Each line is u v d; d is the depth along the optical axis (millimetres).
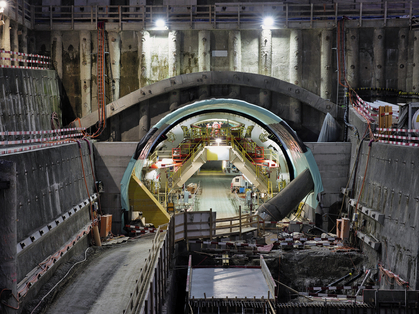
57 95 22703
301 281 18484
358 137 21047
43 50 23391
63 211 15594
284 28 23312
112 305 11531
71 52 23422
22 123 17594
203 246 19688
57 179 15320
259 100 23375
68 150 17125
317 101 22859
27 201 12312
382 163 17375
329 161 22312
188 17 23469
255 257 18812
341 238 19891
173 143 31828
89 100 23469
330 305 14656
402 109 16922
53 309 11383
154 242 13773
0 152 12172
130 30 23328
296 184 22797
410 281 14281
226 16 24109
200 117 30891
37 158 13492
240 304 13477
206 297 13867
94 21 23719
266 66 23562
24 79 18094
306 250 19188
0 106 15641
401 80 23734
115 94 23578
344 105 23219
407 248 14570
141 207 23578
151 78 23859
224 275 16188
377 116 20734
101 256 16781
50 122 21219
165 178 32312
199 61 23625
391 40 23641
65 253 14906
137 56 23609
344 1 24125
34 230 12625
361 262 18453
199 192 36531
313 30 23594
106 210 21875
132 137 23359
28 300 11664
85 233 17578
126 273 14281
